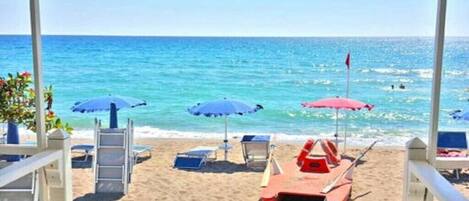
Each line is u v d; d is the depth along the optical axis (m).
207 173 8.41
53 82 27.56
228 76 29.41
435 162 3.17
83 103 9.91
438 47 3.04
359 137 13.64
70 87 26.33
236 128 15.35
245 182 7.80
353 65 33.91
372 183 7.71
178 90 25.36
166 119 16.98
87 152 9.35
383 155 9.91
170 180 7.91
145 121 16.64
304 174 7.12
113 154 7.25
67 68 31.78
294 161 8.00
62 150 3.58
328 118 16.72
